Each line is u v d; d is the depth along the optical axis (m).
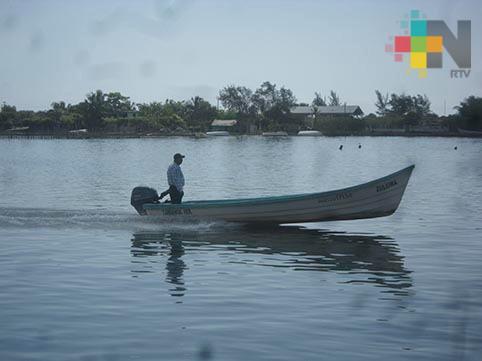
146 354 8.92
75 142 134.75
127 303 11.34
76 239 17.92
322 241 18.05
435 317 10.62
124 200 29.19
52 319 10.40
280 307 11.14
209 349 9.10
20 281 12.91
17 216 21.84
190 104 182.88
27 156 76.50
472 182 39.88
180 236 18.56
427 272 14.03
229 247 16.95
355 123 164.75
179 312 10.80
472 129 150.12
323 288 12.50
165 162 63.88
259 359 8.74
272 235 18.91
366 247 17.06
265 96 180.88
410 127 163.25
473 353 9.01
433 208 25.94
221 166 56.53
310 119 175.00
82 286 12.52
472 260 15.38
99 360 8.71
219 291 12.21
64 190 34.09
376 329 9.99
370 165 60.09
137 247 16.80
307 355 8.89
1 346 9.19
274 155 78.06
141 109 178.50
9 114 172.62
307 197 19.66
